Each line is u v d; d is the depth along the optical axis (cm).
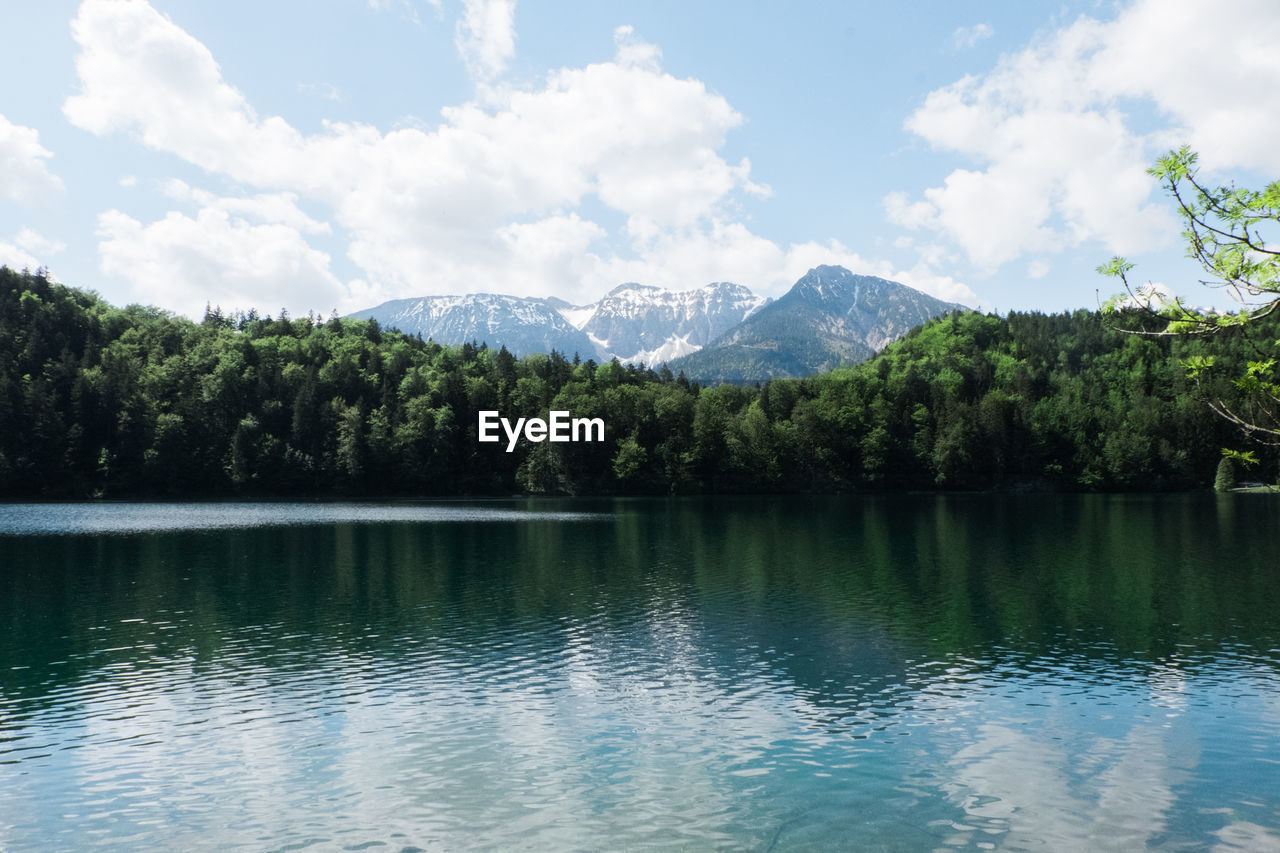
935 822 1738
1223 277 1146
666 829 1712
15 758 2136
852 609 3994
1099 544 6656
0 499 13162
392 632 3534
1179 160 1154
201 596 4388
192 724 2389
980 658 3072
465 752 2159
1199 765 2039
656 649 3225
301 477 14475
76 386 14075
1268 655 3088
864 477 15400
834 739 2236
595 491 15112
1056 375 19800
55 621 3766
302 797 1888
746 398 18638
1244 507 11094
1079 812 1783
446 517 10038
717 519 9656
